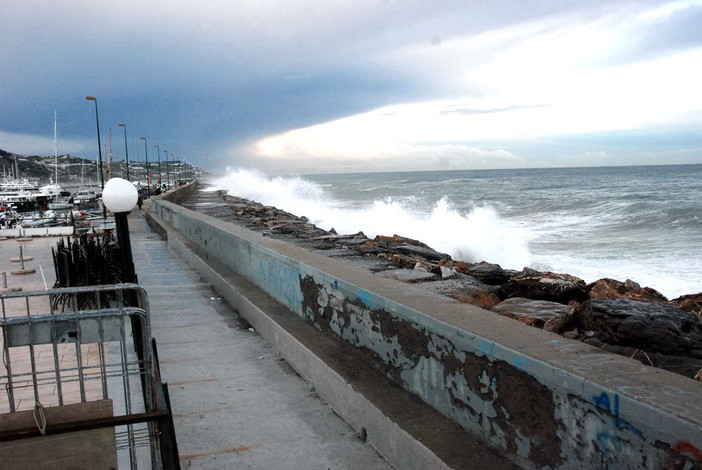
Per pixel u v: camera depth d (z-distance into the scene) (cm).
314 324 500
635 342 330
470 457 259
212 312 683
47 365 509
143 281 890
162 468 230
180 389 440
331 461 321
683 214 2600
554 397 223
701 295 565
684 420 169
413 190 7169
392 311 354
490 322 294
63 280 764
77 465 228
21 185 8638
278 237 1141
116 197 483
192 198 3484
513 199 4747
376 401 331
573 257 1656
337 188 8300
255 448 340
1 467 220
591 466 206
